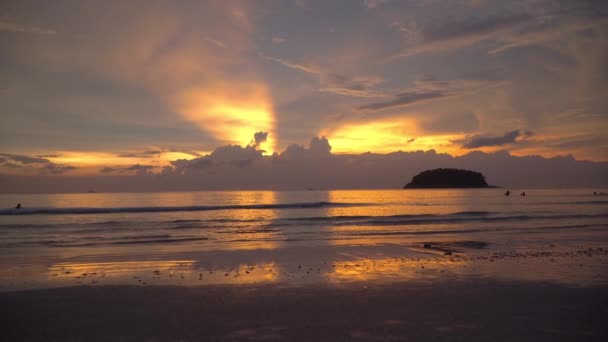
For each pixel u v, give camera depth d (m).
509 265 12.19
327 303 8.13
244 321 7.02
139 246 16.03
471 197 79.06
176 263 12.53
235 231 21.27
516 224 24.83
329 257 13.62
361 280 10.27
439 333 6.38
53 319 7.16
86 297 8.62
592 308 7.80
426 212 36.22
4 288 9.39
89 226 23.44
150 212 34.12
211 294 8.87
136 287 9.51
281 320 7.05
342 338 6.16
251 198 66.81
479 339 6.12
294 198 68.81
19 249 15.17
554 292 9.01
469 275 10.84
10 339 6.18
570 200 62.81
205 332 6.46
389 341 6.02
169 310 7.68
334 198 71.12
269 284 9.82
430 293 8.92
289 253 14.37
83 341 6.10
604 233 20.11
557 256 13.73
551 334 6.36
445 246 16.03
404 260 13.05
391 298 8.50
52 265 12.17
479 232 20.78
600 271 11.30
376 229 22.33
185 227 23.27
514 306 7.91
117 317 7.27
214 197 70.31
